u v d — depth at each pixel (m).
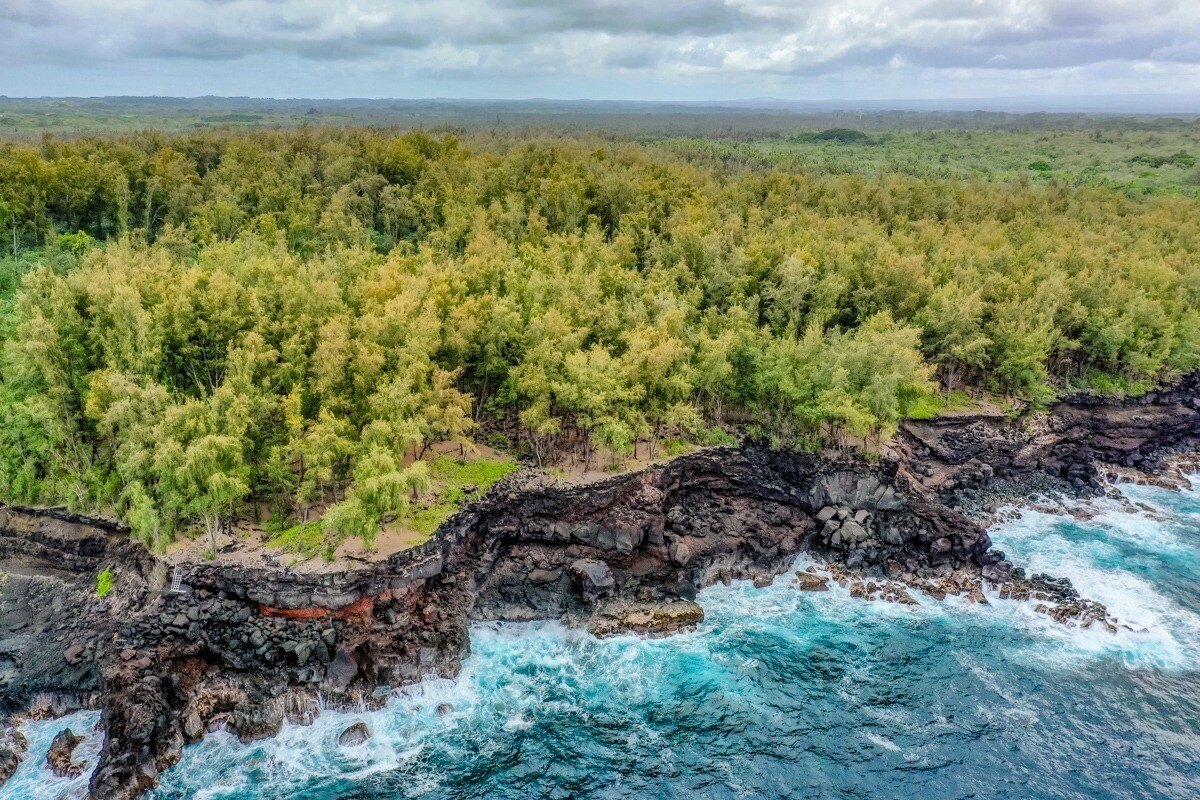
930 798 63.59
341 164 167.88
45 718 68.94
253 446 81.19
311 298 91.81
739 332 107.44
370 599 74.12
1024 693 75.81
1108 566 97.75
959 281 135.88
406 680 72.75
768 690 75.56
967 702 74.50
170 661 70.06
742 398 109.12
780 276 125.75
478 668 76.81
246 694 69.12
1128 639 83.88
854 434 103.19
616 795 63.44
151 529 74.44
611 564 88.94
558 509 88.38
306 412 85.88
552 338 97.12
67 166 140.88
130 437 76.62
